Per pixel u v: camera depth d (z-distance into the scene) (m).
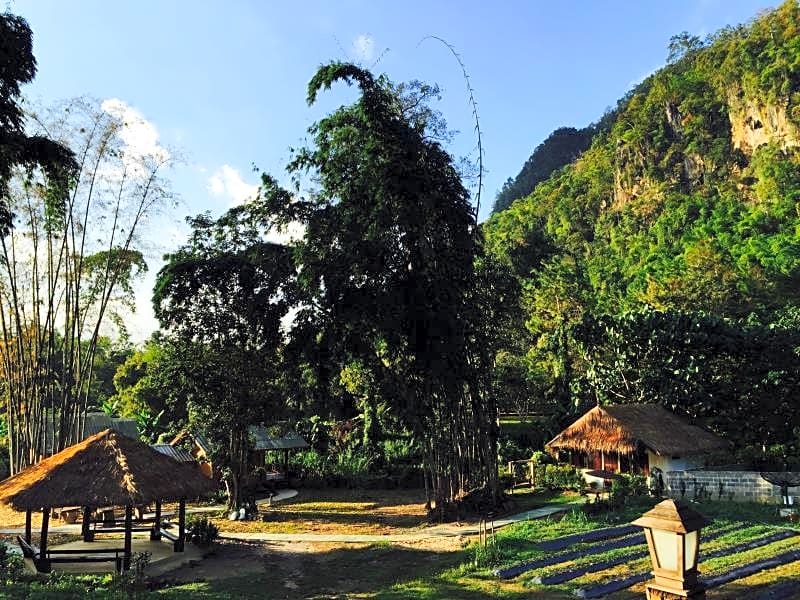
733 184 85.06
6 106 13.34
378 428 33.78
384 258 20.17
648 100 108.19
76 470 13.94
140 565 13.01
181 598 11.48
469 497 20.89
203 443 28.23
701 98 98.38
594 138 133.12
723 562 11.98
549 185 126.81
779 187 74.12
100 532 17.50
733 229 70.69
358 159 20.52
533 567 12.48
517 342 42.50
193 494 14.91
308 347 21.41
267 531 19.52
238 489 23.02
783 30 90.12
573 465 27.56
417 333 20.22
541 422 37.00
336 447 34.62
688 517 5.27
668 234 80.88
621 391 30.52
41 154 14.70
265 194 22.70
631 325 29.23
